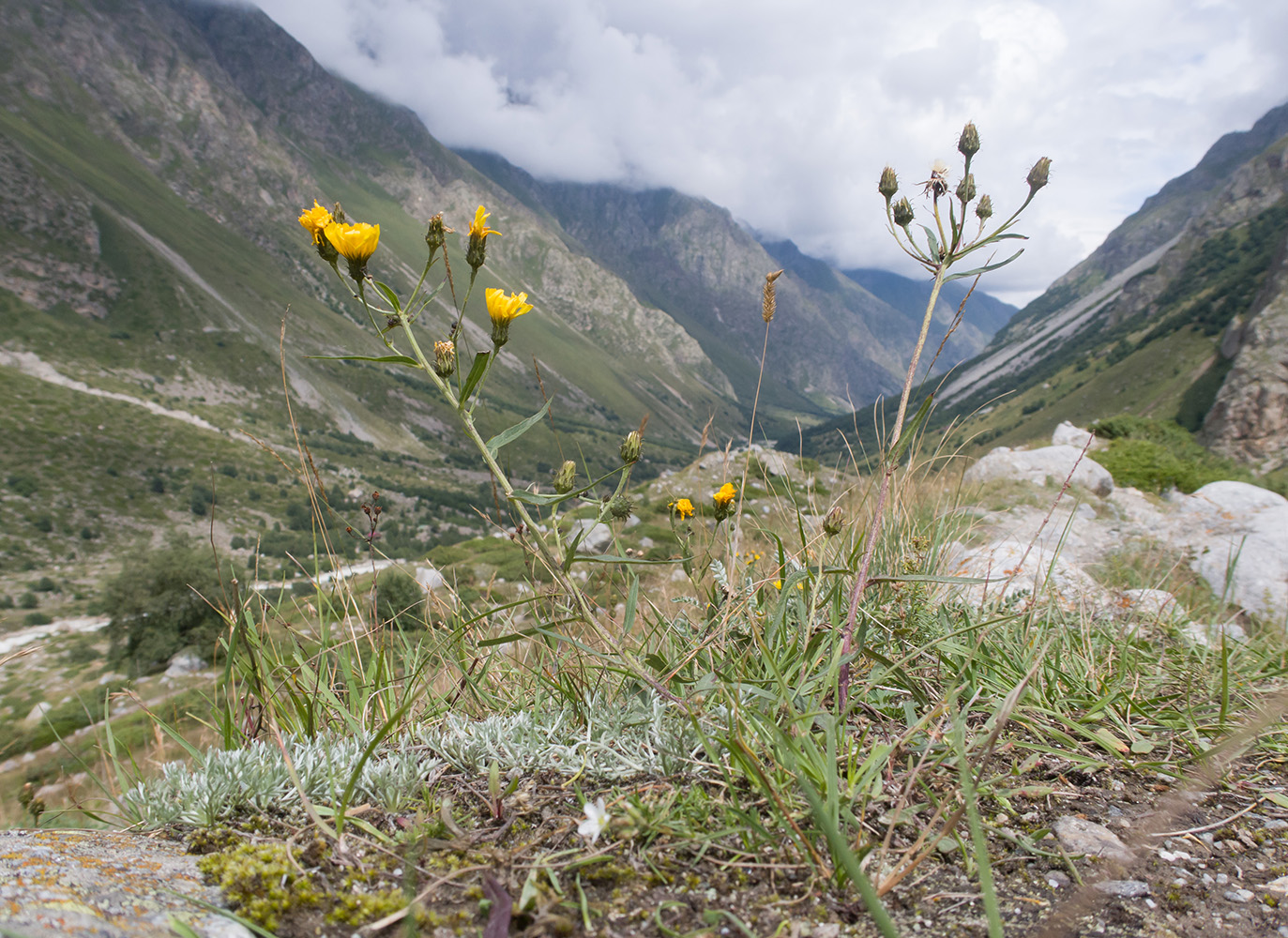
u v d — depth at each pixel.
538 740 1.95
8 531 93.44
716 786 1.70
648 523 10.07
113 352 152.62
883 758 1.67
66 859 1.33
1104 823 1.64
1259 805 1.70
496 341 1.80
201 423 141.25
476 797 1.77
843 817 1.54
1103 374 123.44
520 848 1.49
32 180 170.50
